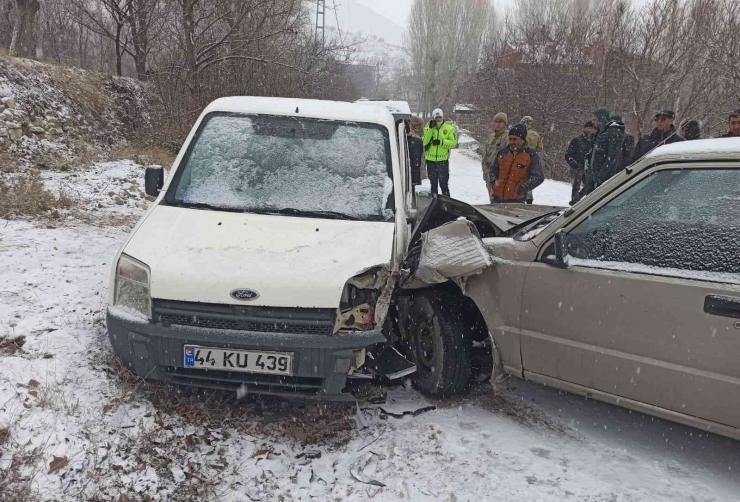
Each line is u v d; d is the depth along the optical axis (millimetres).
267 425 3557
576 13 30094
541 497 3008
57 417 3217
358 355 3504
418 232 4973
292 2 15500
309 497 2986
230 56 14664
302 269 3432
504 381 3811
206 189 4203
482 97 31109
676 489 3074
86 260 5961
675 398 2926
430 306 4004
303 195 4180
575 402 4059
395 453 3352
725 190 2969
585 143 10031
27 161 10820
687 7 23125
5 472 2783
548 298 3414
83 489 2787
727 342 2738
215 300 3311
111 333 3486
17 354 3836
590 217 3385
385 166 4461
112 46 24750
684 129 7547
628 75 24453
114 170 11805
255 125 4605
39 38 20422
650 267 3064
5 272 5223
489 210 5098
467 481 3129
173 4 15352
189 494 2916
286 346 3289
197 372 3404
